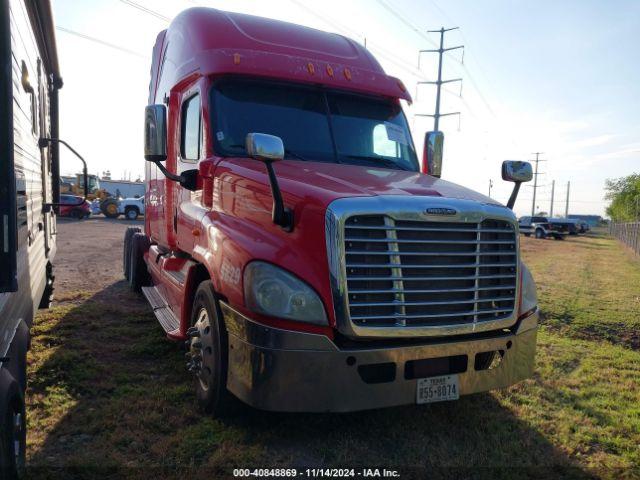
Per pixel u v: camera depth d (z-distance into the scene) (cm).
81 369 498
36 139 536
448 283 366
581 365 597
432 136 593
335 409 337
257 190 394
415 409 443
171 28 630
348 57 569
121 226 2578
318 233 345
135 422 394
